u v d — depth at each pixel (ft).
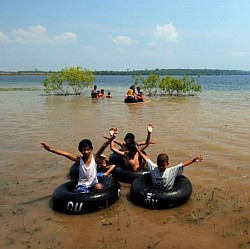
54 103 54.44
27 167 18.61
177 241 10.63
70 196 12.91
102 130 28.96
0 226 11.89
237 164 18.45
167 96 68.74
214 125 30.45
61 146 23.16
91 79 77.82
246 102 53.16
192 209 13.03
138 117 36.70
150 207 13.25
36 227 11.82
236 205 13.26
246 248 10.14
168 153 20.97
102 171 16.80
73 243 10.68
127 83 167.53
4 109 45.83
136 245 10.44
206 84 136.05
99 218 12.49
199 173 17.16
